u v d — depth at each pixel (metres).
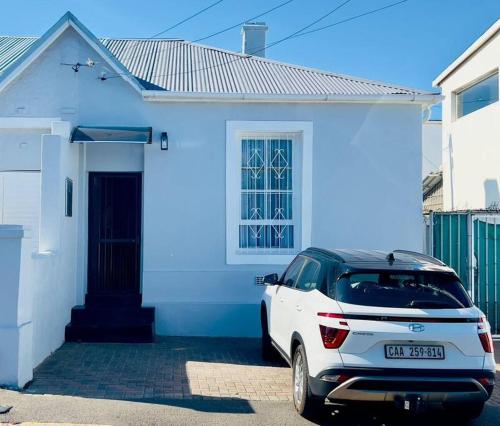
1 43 12.74
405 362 5.08
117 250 10.00
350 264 5.63
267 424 5.48
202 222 9.80
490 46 13.48
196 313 9.69
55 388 6.42
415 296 5.41
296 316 6.11
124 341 8.98
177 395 6.31
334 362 5.11
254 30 13.75
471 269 9.75
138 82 9.77
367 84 10.77
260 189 10.07
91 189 9.95
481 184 13.78
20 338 6.30
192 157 9.84
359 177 10.06
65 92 9.76
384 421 5.78
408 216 10.10
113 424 5.31
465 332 5.17
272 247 10.02
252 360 8.02
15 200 9.69
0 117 9.66
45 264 7.70
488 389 5.18
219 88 10.11
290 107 9.98
